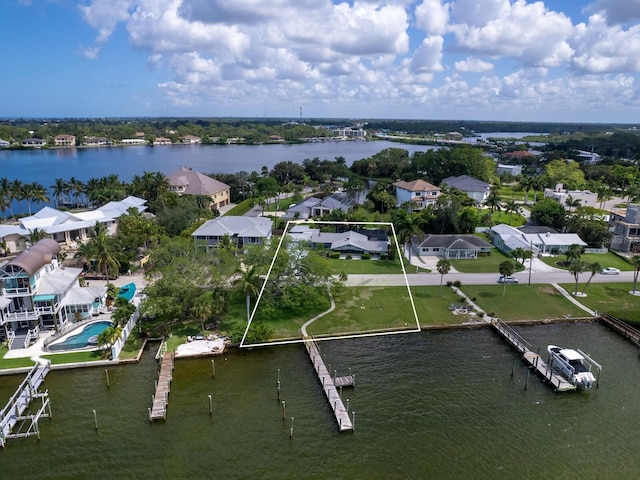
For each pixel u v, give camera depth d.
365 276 84.81
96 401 48.56
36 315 58.62
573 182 170.50
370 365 55.97
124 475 38.97
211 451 41.81
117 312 59.25
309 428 44.91
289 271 68.75
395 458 41.12
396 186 159.25
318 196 152.00
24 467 39.78
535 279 83.38
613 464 40.56
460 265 91.56
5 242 92.62
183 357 56.69
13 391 49.66
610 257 97.00
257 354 58.25
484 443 43.03
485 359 57.72
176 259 65.44
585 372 51.66
